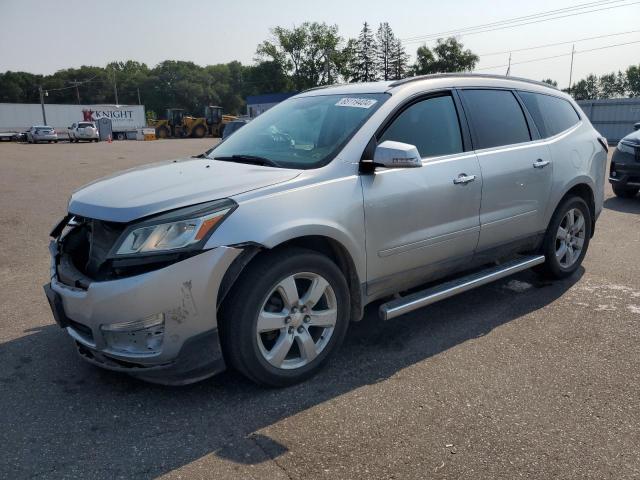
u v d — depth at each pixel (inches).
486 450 106.9
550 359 144.1
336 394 128.0
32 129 1749.5
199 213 115.2
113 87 5152.6
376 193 138.5
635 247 253.1
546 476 99.3
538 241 189.8
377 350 150.9
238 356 121.6
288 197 125.1
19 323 173.8
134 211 115.4
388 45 3137.3
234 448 108.7
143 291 111.3
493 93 177.5
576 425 114.7
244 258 117.9
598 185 210.1
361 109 149.9
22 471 102.6
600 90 4394.7
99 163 829.8
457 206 156.8
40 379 137.1
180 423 117.3
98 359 122.6
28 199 439.5
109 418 119.8
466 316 173.6
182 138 2233.0
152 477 100.8
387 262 144.4
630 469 100.9
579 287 198.5
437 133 157.5
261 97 2529.5
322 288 131.4
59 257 134.1
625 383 131.3
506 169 169.5
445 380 134.0
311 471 101.6
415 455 105.7
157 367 116.4
